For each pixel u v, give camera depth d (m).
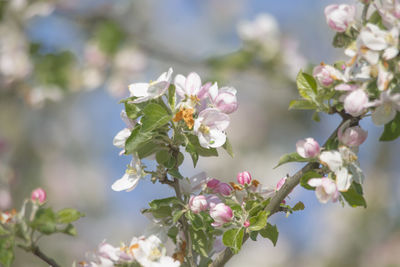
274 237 3.21
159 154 3.15
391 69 2.92
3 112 10.77
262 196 3.29
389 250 10.22
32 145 11.33
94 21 9.45
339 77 3.01
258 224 3.07
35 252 3.07
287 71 9.36
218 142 3.02
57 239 10.05
